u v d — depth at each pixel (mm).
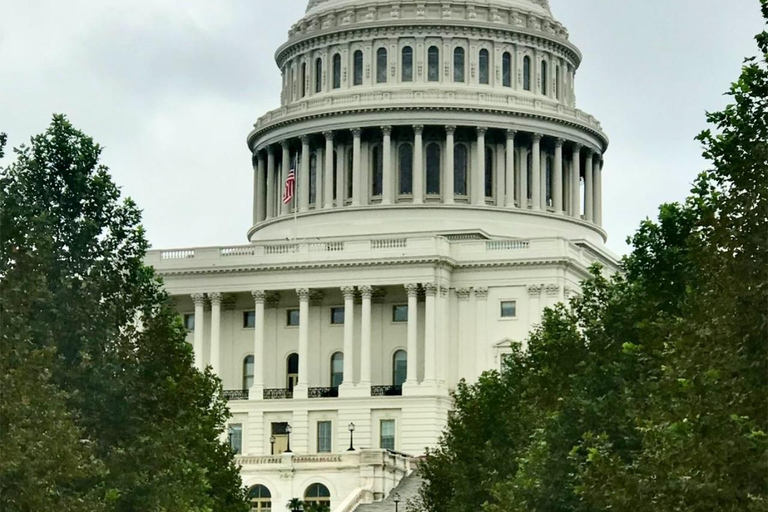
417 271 181000
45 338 84938
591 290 102625
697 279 81812
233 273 185500
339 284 182625
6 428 69750
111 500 75688
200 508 94188
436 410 177250
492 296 181875
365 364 180750
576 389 92125
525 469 94375
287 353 186750
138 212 91750
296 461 158000
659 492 65750
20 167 89812
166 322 91438
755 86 67688
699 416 63938
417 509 131375
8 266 78062
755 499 61250
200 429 103250
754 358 64938
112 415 85938
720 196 68688
